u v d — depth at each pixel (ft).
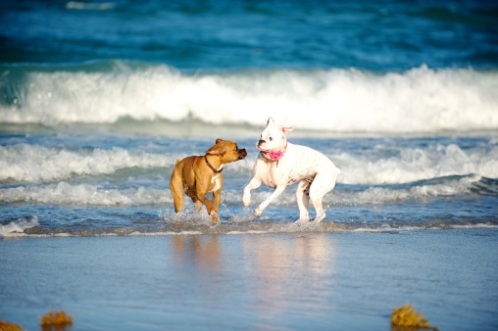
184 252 34.99
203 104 71.92
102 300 27.94
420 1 150.82
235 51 96.73
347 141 63.62
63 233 38.01
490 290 30.32
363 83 75.51
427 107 74.90
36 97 68.80
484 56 101.50
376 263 33.91
